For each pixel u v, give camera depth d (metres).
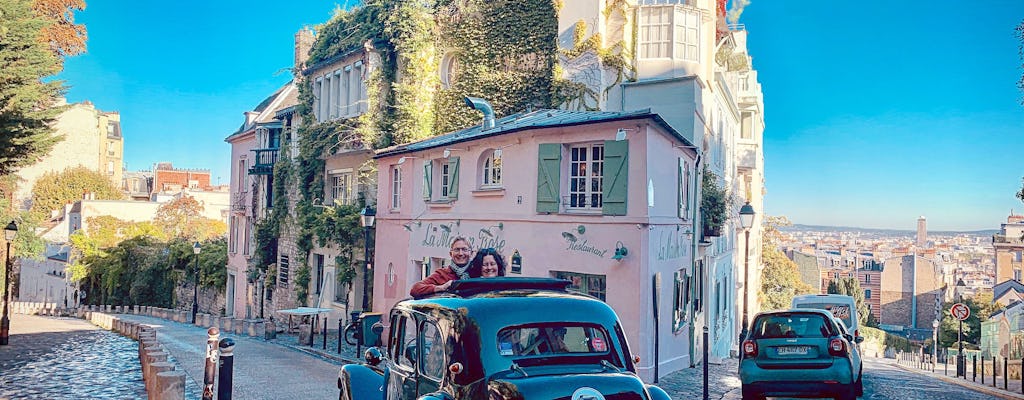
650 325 15.94
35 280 73.06
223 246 45.78
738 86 35.59
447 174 21.52
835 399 12.15
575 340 6.37
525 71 25.62
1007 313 40.44
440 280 9.01
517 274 18.17
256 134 36.78
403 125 26.45
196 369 16.19
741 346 12.73
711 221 23.05
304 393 13.20
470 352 6.04
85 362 16.91
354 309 27.27
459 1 26.94
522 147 18.28
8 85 18.11
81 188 80.62
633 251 15.83
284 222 33.69
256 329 27.14
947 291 114.56
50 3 30.92
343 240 27.12
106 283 53.16
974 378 22.00
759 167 43.41
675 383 15.91
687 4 25.23
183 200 66.25
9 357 17.83
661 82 23.19
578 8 24.75
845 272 130.00
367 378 8.16
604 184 16.39
